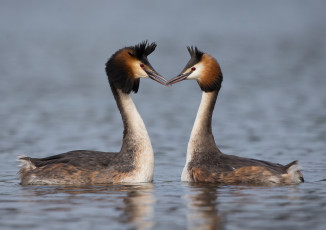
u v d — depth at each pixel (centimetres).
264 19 12469
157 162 1662
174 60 5534
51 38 8338
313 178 1371
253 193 1200
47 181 1323
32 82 3872
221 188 1256
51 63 5294
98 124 2362
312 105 2770
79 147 1909
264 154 1761
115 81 1407
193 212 1057
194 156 1398
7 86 3628
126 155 1361
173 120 2453
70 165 1337
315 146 1862
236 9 15475
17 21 11938
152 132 2180
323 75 4100
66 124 2353
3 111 2669
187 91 3466
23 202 1145
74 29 10081
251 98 3053
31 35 8806
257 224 980
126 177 1341
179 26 10619
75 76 4303
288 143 1923
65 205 1116
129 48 1425
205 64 1439
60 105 2884
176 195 1196
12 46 6994
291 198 1153
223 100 2995
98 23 11544
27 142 1981
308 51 6181
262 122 2356
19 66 4959
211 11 14900
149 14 14150
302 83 3659
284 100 2959
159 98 3150
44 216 1041
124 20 12331
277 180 1293
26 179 1335
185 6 16625
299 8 15675
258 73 4288
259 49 6500
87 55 6138
